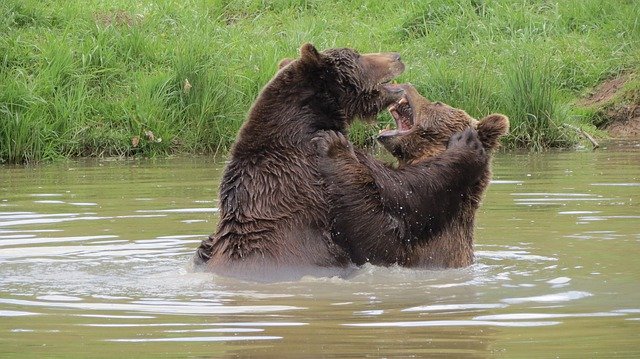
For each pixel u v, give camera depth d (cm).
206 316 841
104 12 2878
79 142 2341
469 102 2516
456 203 1120
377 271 1055
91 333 786
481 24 3056
